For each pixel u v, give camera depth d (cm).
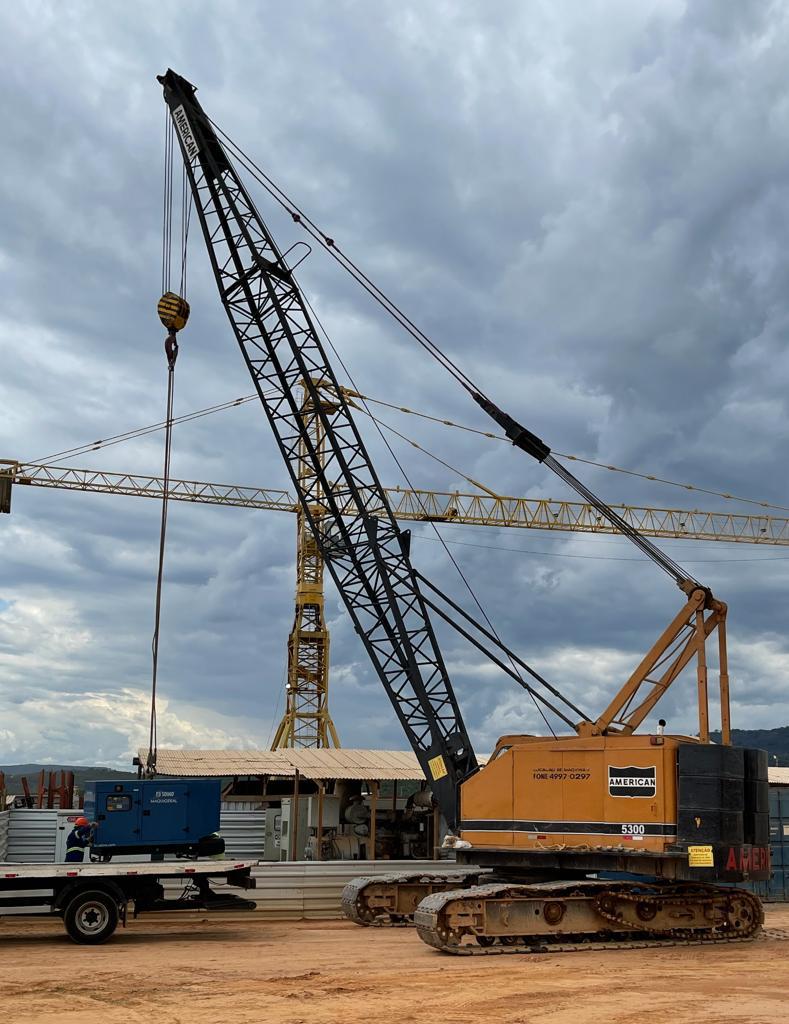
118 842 2316
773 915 2873
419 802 3375
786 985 1555
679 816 2136
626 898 2114
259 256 3284
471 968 1730
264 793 3547
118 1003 1380
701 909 2209
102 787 2334
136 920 2584
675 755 2178
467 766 2905
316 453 3459
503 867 2373
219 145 3325
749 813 2220
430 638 3027
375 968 1722
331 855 3303
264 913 2669
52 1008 1343
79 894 2056
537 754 2330
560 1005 1374
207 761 3216
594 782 2242
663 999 1423
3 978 1579
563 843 2247
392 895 2452
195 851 2367
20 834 3183
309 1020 1269
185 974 1630
